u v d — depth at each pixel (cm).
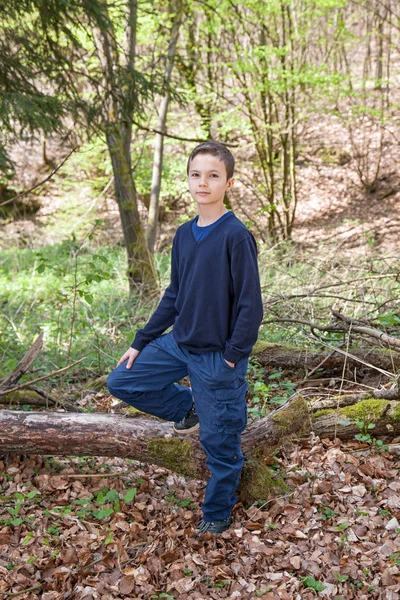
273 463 333
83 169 1407
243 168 1429
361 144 1499
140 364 271
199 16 1121
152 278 772
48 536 279
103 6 596
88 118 632
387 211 1308
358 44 1387
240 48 1038
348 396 363
